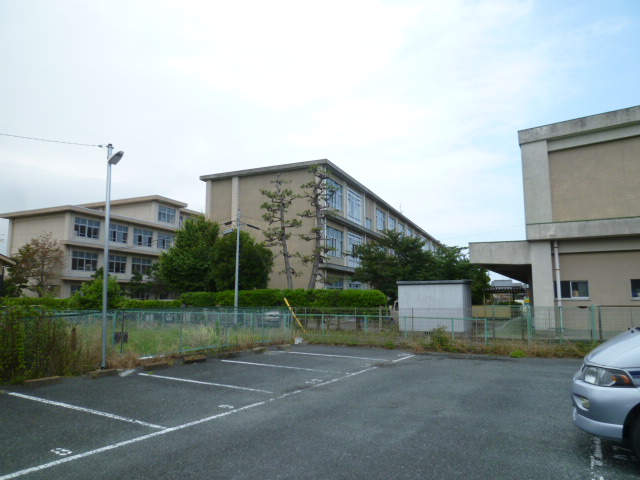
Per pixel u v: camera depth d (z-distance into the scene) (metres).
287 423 6.22
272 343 16.44
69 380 9.35
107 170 10.92
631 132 17.16
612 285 16.94
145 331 13.02
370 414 6.70
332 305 23.06
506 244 18.38
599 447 5.11
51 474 4.40
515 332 15.62
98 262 43.22
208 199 35.78
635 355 4.46
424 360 13.14
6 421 6.29
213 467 4.55
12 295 33.56
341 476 4.29
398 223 53.28
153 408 7.09
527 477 4.24
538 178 18.45
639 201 16.97
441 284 20.31
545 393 8.25
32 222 42.47
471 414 6.67
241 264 27.84
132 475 4.36
